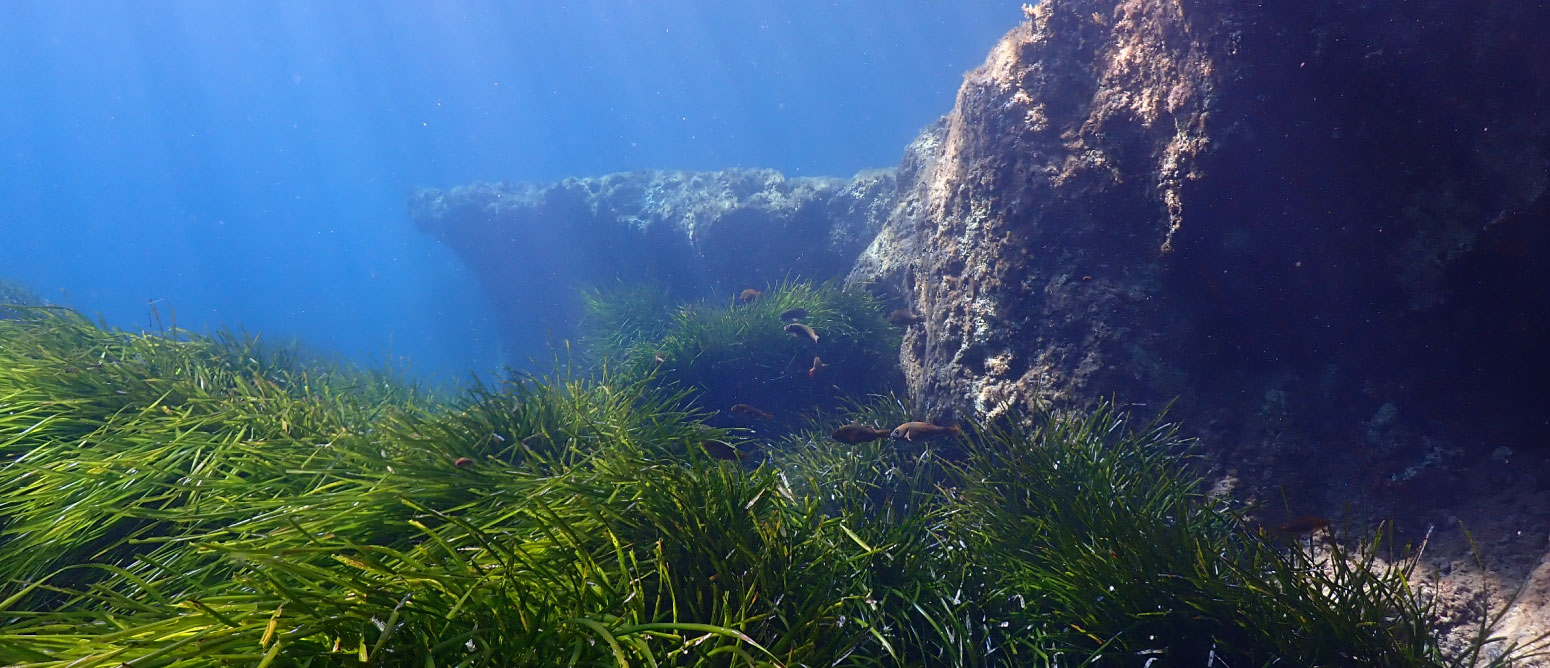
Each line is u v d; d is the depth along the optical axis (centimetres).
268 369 658
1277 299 480
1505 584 346
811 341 823
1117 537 374
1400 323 437
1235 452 475
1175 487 433
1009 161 611
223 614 245
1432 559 383
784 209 1398
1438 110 396
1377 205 429
